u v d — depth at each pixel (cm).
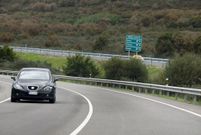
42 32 19900
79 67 10112
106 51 14500
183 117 3148
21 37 19388
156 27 19688
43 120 2761
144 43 15812
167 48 13538
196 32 16938
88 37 18712
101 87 7581
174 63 6950
